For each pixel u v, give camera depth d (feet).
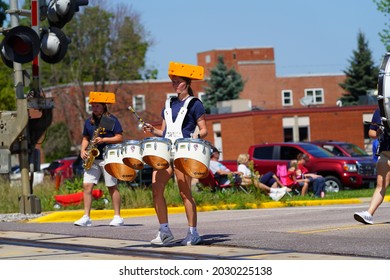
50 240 39.19
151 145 32.50
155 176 34.50
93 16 213.87
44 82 222.48
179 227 43.50
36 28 52.42
